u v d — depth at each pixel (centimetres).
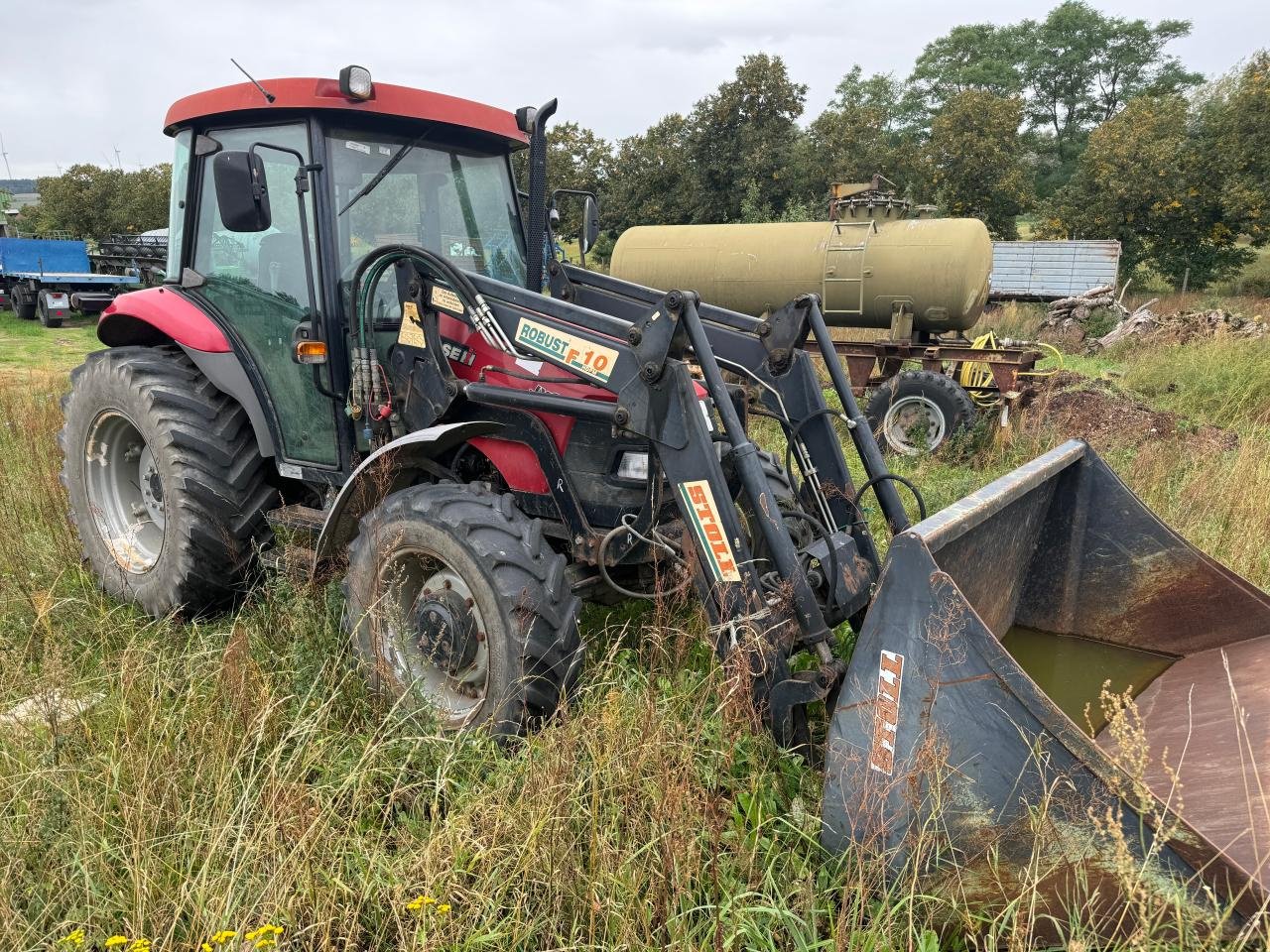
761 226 941
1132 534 318
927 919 209
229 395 403
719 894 221
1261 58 2716
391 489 336
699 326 270
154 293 423
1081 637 329
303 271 363
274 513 396
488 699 279
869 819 217
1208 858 180
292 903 208
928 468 706
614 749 250
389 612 304
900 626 215
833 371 322
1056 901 201
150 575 403
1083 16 6031
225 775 244
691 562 282
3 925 205
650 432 279
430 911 205
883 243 852
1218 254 2661
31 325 1927
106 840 230
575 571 326
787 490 356
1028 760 200
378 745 261
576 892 218
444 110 370
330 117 354
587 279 396
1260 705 256
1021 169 2800
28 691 314
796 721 263
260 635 347
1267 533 475
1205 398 944
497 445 331
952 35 6250
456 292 322
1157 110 2773
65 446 443
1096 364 1298
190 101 380
